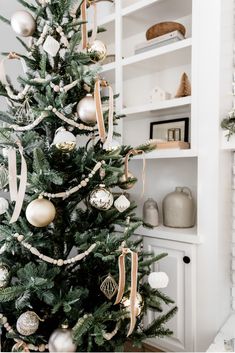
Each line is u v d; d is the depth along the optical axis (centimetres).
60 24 105
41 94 101
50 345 94
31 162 103
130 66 188
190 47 157
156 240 167
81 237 101
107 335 99
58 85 105
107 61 201
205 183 153
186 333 156
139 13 182
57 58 109
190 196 180
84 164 104
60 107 98
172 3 169
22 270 94
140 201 211
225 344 130
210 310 151
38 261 113
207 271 152
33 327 93
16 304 91
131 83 215
